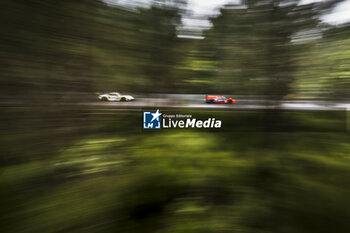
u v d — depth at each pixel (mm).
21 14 1640
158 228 2486
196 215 2711
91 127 2264
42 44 1802
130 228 2438
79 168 2172
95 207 2197
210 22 2566
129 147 2613
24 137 1887
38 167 1972
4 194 1826
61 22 1854
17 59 1701
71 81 2055
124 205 2482
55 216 1947
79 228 2051
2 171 1844
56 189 2041
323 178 2777
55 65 1923
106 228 2238
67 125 2102
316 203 2617
